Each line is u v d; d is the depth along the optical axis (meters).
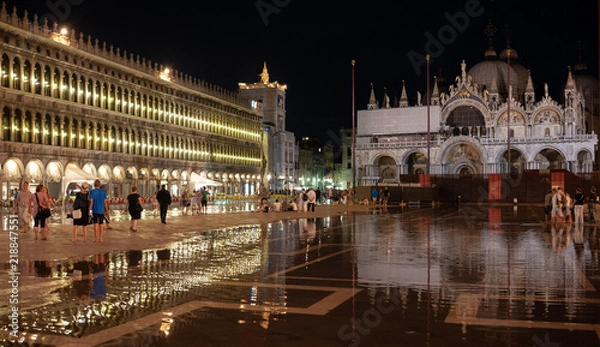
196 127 104.19
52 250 22.16
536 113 140.50
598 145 140.38
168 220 40.91
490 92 148.00
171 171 95.38
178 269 17.83
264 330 10.28
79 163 74.06
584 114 142.00
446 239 28.02
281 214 51.50
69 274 16.70
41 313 11.57
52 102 69.62
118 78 82.38
